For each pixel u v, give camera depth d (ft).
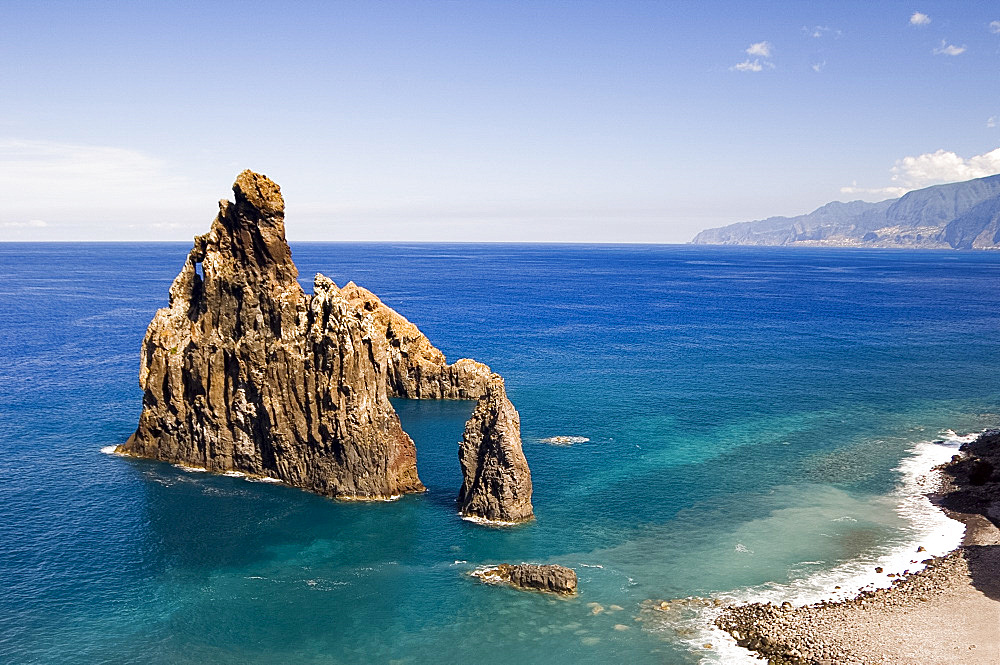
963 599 176.96
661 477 260.42
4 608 170.19
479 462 226.17
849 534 215.51
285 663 153.48
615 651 157.38
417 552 201.98
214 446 259.19
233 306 258.98
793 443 300.81
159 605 173.99
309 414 243.81
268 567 192.75
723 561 198.29
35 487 241.76
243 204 252.21
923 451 291.79
